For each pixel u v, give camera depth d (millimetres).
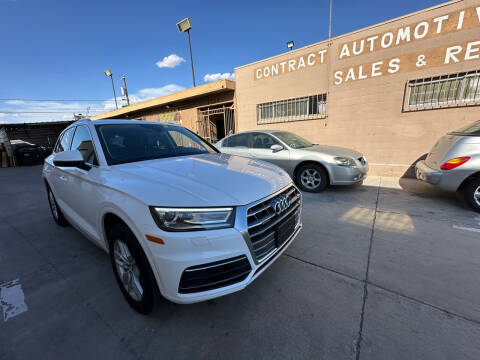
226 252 1480
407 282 2107
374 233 3070
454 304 1834
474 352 1451
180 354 1494
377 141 6348
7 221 3939
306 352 1488
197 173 1882
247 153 5613
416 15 5414
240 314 1808
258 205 1687
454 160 3586
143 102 13094
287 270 2332
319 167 4809
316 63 7016
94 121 2539
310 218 3613
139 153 2408
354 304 1872
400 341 1539
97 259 2633
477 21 4867
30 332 1680
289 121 7801
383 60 5961
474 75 5043
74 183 2375
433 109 5551
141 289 1718
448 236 2916
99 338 1622
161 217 1453
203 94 9828
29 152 15828
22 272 2418
